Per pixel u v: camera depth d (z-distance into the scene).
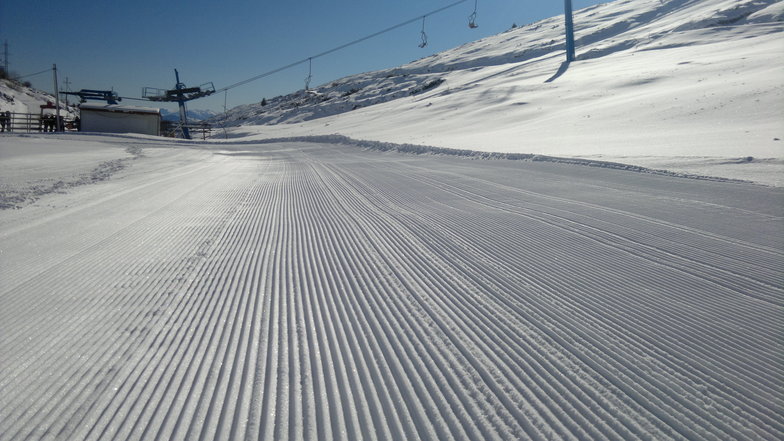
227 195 14.07
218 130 95.81
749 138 18.98
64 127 64.50
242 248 7.88
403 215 10.39
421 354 4.23
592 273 6.31
